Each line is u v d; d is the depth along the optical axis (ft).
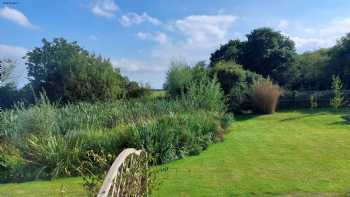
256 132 51.98
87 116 41.60
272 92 77.25
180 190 24.09
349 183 24.70
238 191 23.59
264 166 30.50
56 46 91.56
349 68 98.48
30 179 30.63
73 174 30.83
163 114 45.98
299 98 86.53
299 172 28.07
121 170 12.37
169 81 76.02
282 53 119.96
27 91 75.72
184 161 33.94
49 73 79.10
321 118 65.41
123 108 48.62
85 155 31.63
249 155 35.37
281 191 23.27
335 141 41.93
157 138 34.40
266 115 75.36
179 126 39.32
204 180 26.53
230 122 55.83
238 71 80.89
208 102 58.08
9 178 30.68
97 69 75.41
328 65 102.01
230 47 134.72
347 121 59.77
